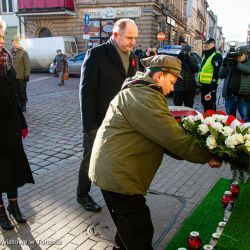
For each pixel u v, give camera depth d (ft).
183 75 24.47
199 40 185.37
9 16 101.60
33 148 20.52
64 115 30.35
